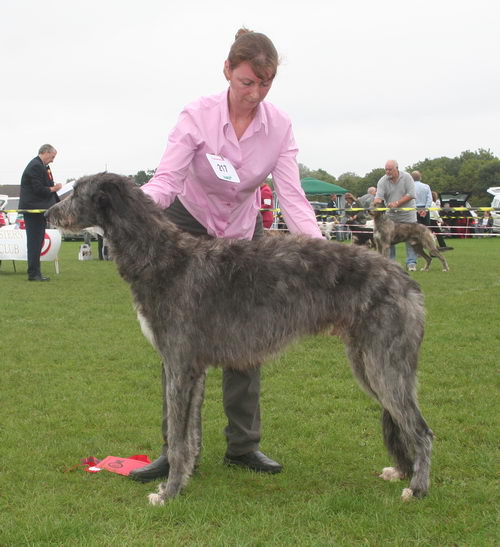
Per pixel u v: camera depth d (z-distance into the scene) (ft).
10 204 116.47
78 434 15.78
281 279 12.43
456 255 67.15
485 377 20.16
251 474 13.71
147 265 12.31
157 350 12.67
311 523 11.28
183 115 13.20
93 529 11.03
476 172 242.99
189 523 11.30
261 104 13.50
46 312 31.76
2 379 20.22
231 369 13.74
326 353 23.48
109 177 12.70
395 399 12.21
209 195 13.67
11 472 13.41
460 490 12.62
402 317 12.15
